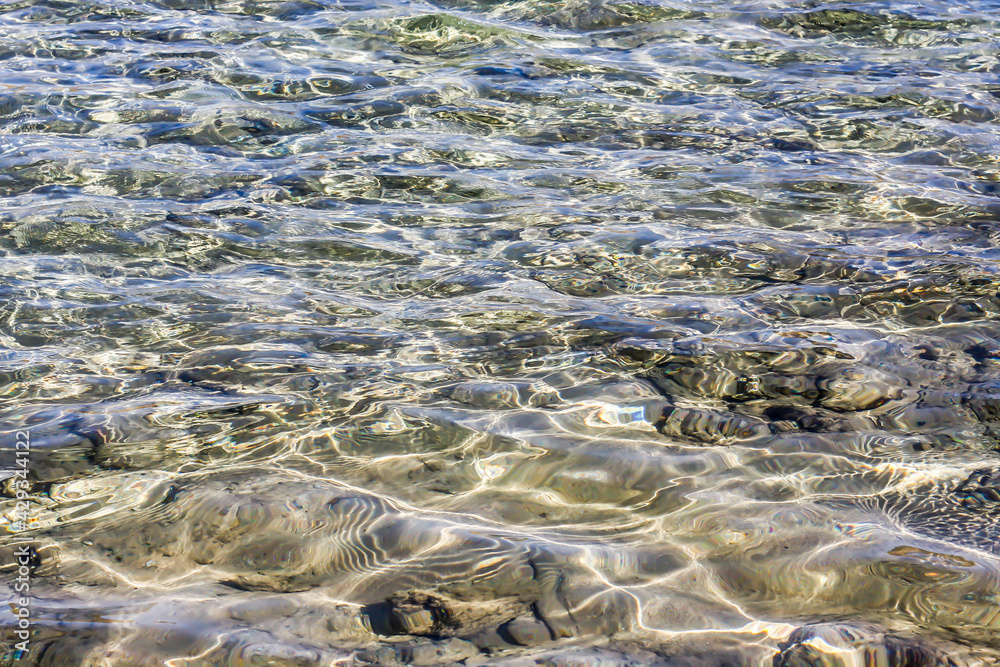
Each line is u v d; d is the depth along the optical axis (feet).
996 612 6.35
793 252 12.85
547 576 6.81
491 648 6.10
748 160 16.34
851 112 18.49
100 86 18.97
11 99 18.10
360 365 9.96
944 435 8.62
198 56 20.72
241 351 10.21
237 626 6.28
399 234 13.55
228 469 8.13
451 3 24.47
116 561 7.00
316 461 8.27
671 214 14.19
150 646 6.07
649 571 6.86
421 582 6.76
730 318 11.03
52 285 11.70
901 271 12.19
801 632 6.23
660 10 24.04
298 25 22.84
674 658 6.00
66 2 24.04
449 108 18.48
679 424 8.87
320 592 6.66
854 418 8.95
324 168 15.75
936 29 23.07
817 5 24.57
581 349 10.32
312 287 11.94
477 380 9.68
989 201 14.61
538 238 13.38
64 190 14.58
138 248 12.87
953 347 10.27
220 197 14.58
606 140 17.26
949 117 18.21
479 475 8.11
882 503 7.64
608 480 8.02
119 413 8.94
